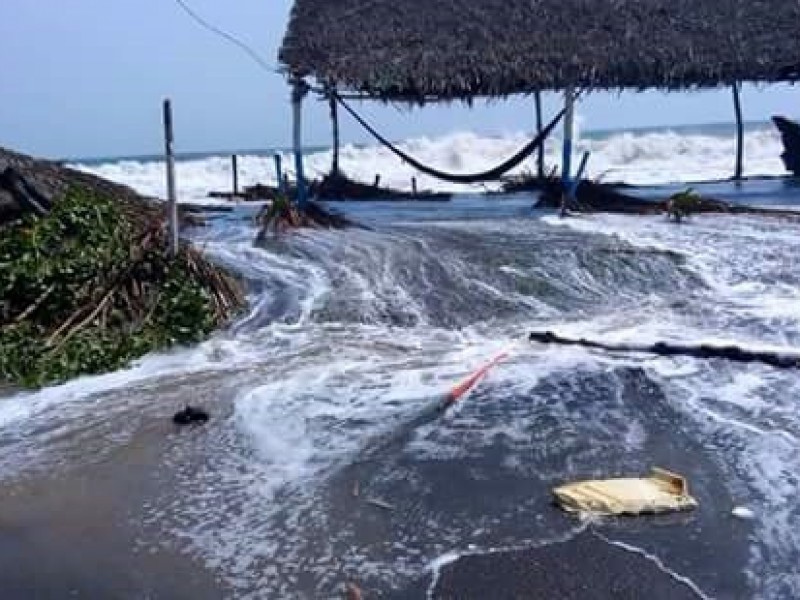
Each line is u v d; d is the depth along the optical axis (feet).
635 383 26.73
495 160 130.00
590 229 47.47
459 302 36.01
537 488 19.74
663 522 17.97
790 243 43.70
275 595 15.84
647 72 50.75
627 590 15.61
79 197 36.63
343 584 16.11
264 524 18.51
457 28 51.85
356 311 34.94
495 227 48.62
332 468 21.21
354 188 74.49
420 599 15.53
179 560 17.16
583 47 50.78
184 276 34.27
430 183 101.40
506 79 49.88
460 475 20.54
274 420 24.48
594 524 17.92
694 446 21.97
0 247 33.47
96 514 19.20
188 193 93.81
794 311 34.30
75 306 32.07
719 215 53.36
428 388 26.71
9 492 20.36
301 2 54.60
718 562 16.42
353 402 25.71
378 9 53.21
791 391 25.79
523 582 15.97
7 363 28.68
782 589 15.49
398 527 18.16
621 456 21.44
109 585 16.33
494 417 24.23
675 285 38.29
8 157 43.29
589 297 37.14
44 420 24.97
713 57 51.47
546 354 29.86
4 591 16.17
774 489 19.42
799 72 56.44
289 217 49.55
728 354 28.78
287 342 32.17
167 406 25.84
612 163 132.36
